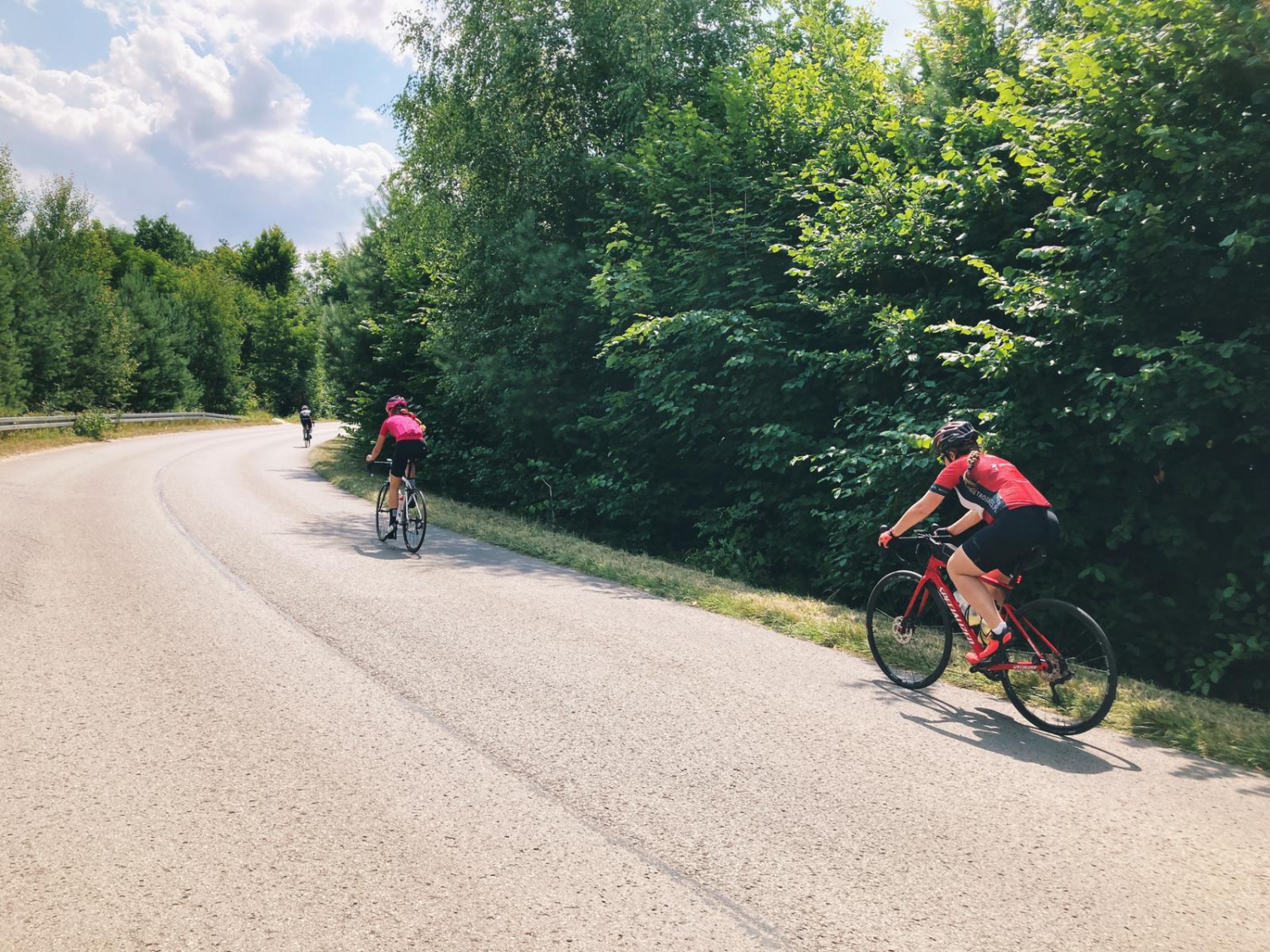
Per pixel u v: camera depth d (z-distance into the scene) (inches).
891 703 211.6
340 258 1172.5
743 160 557.3
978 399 363.9
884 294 434.6
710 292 514.6
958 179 387.5
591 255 644.7
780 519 500.1
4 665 211.6
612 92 721.6
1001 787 161.0
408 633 259.4
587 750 172.2
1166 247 291.3
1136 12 296.2
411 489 426.3
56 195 1637.6
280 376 2869.1
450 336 785.6
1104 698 190.5
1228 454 314.3
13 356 1306.6
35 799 140.6
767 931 110.1
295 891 115.6
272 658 227.3
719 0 706.8
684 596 334.3
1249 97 291.7
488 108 743.7
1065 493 338.0
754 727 189.5
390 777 155.5
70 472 742.5
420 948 103.7
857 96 535.2
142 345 1925.4
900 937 109.8
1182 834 142.8
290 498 643.5
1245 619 298.5
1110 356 323.6
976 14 467.5
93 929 105.0
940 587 225.5
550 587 344.8
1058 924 114.0
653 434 585.0
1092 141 319.6
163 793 144.9
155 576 326.6
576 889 119.0
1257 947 110.0
